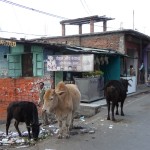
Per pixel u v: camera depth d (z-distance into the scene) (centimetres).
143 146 831
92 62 1443
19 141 927
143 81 2794
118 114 1323
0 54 1578
